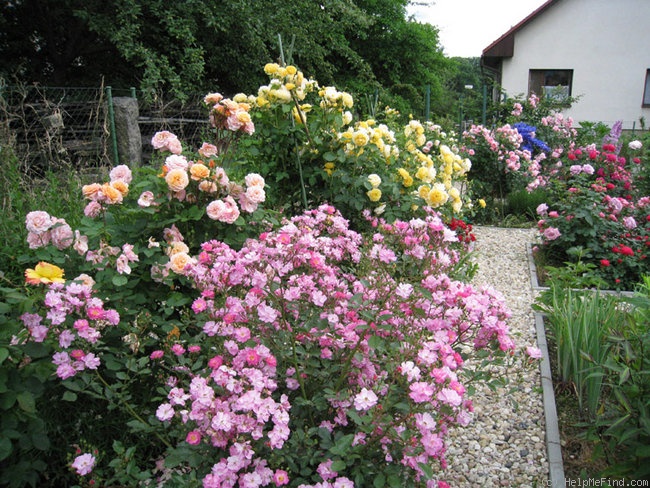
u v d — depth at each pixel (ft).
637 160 24.84
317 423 6.93
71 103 22.99
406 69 62.49
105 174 18.60
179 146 10.09
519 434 9.32
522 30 56.49
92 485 6.22
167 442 6.72
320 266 7.47
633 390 7.49
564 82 57.67
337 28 40.75
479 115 45.27
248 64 34.42
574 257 17.92
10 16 30.68
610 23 54.95
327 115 13.96
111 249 8.26
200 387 5.89
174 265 8.05
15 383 6.23
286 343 6.97
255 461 5.87
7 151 15.01
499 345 7.25
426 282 7.40
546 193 27.14
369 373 6.84
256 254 7.23
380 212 13.47
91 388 7.34
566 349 10.50
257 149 13.89
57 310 6.52
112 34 26.99
